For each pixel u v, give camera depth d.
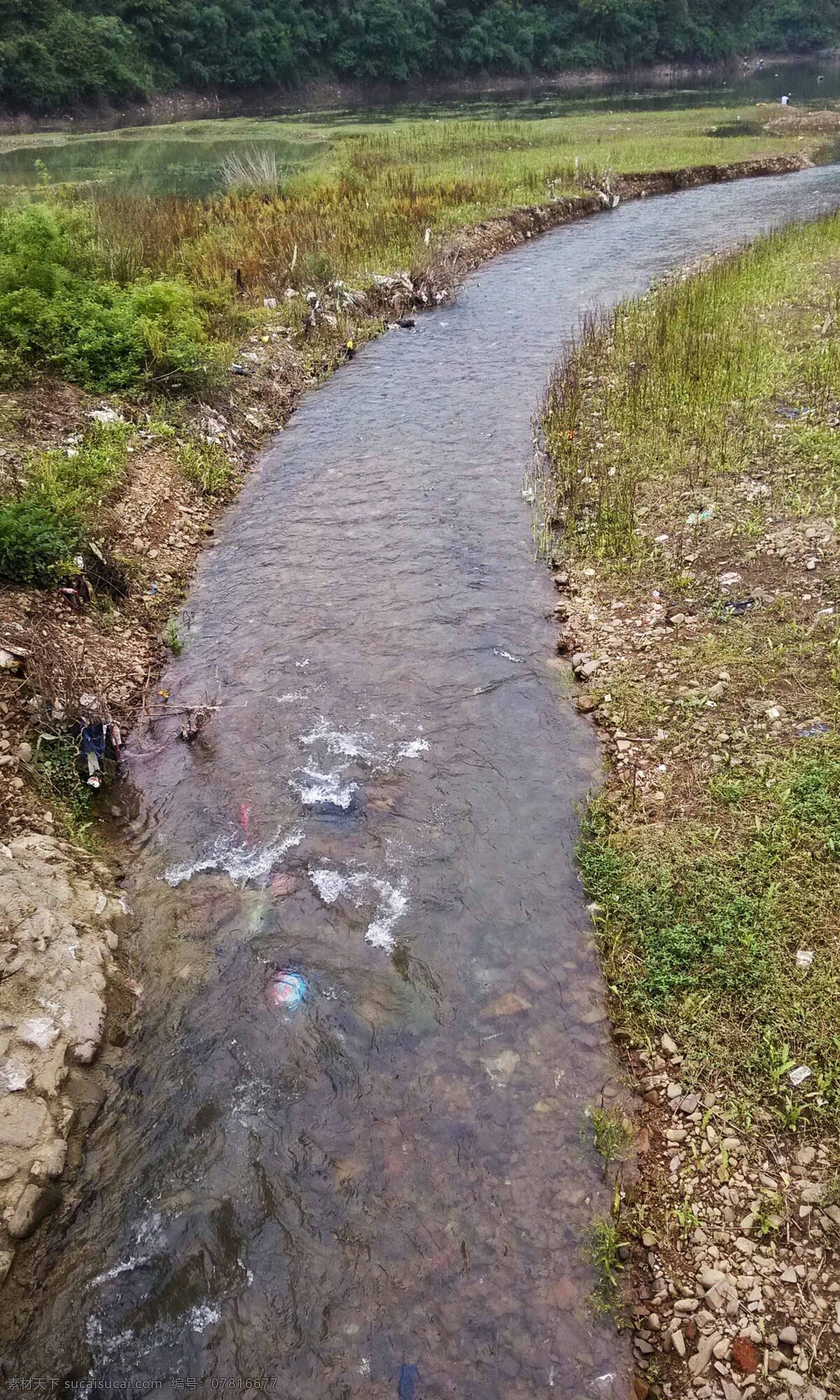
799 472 9.18
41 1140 4.26
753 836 5.48
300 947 5.31
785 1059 4.39
